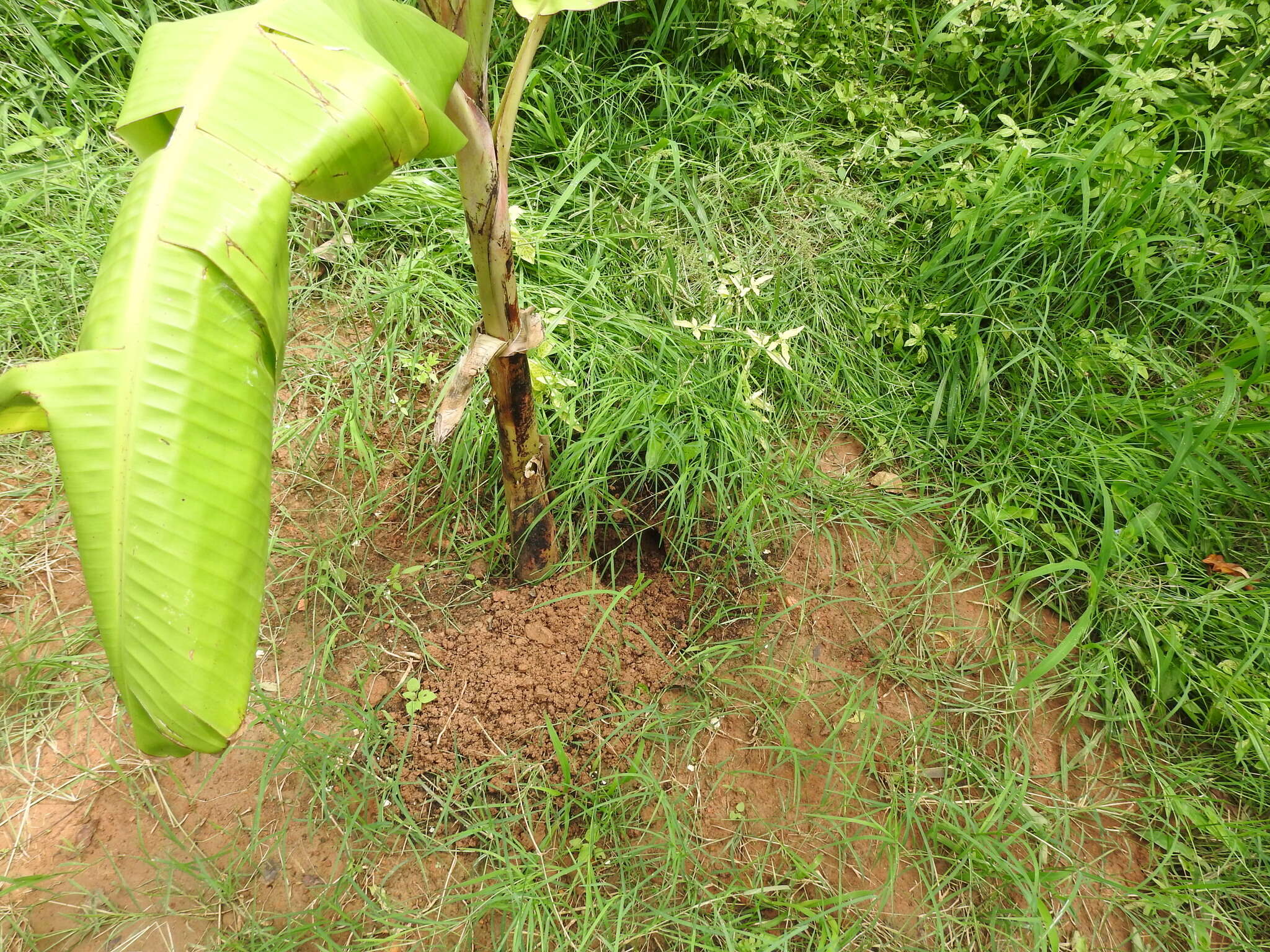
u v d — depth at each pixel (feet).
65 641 6.99
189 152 3.21
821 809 6.87
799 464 8.53
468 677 7.06
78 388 3.11
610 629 7.44
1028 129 10.47
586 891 6.08
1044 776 7.23
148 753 3.42
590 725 6.92
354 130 3.37
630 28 11.27
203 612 3.22
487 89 4.73
